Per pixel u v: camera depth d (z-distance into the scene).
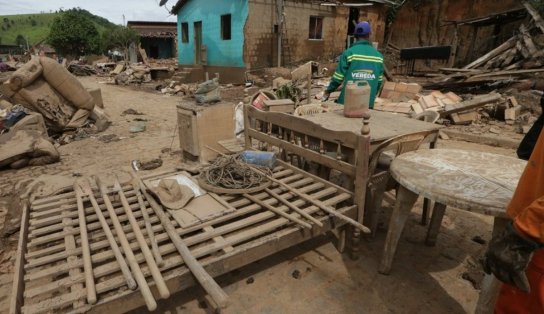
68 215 2.50
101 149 5.75
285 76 12.35
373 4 16.42
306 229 2.38
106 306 1.70
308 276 2.55
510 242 1.22
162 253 2.05
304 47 14.63
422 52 13.95
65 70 6.58
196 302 2.29
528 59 10.82
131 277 1.79
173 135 6.62
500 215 1.72
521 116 7.82
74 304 1.68
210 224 2.35
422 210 3.55
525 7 11.73
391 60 16.84
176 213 2.47
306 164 3.75
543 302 1.36
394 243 2.46
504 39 15.00
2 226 3.23
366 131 2.42
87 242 2.12
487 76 10.20
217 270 2.02
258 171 3.03
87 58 33.62
